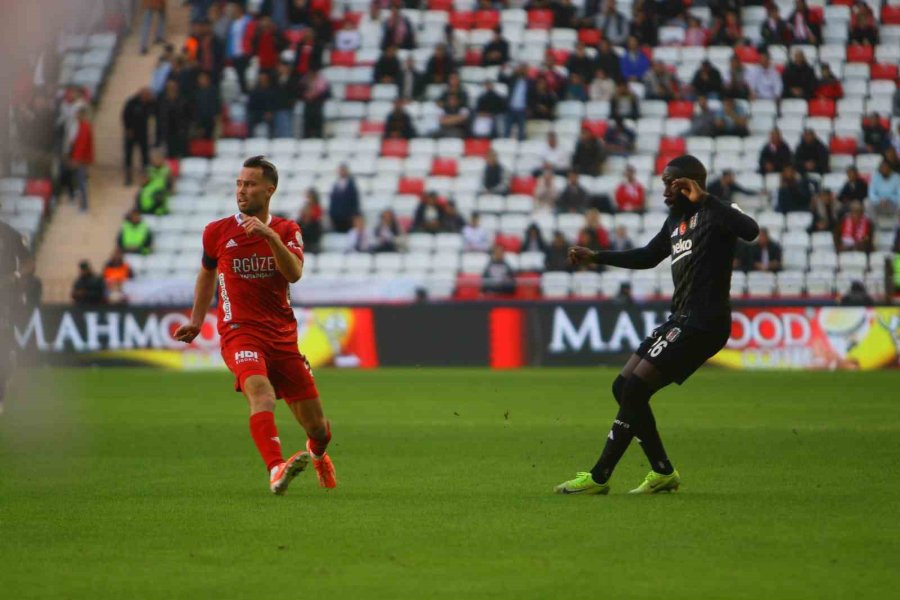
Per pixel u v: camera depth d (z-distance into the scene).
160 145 98.50
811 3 109.44
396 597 18.44
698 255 28.14
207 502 27.95
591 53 104.12
